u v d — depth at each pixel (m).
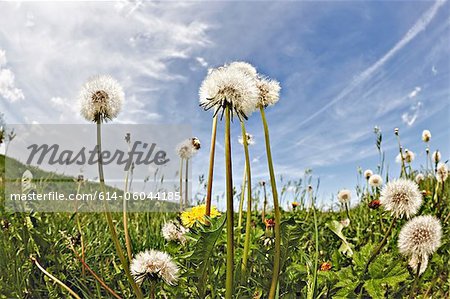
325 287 0.39
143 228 0.67
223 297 0.34
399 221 0.59
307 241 0.52
